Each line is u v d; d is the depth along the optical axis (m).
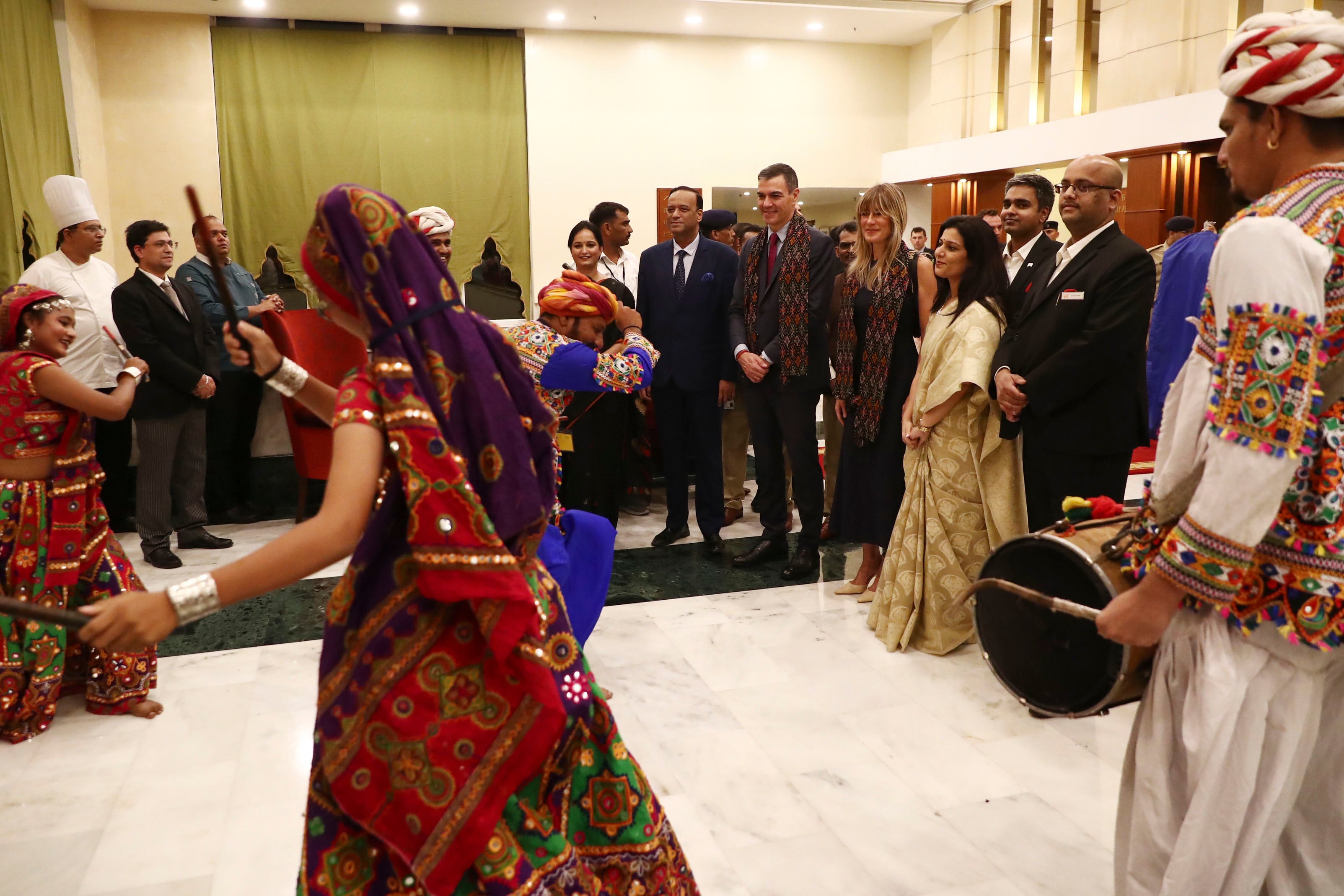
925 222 12.04
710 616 3.67
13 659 2.69
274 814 2.31
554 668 1.30
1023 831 2.20
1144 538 1.43
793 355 4.03
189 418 4.71
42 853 2.15
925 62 11.86
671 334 4.50
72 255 4.57
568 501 4.22
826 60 11.79
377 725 1.20
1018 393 3.05
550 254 11.15
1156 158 8.90
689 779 2.45
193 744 2.68
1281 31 1.30
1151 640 1.36
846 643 3.38
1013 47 10.89
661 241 11.46
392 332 1.17
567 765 1.32
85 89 9.34
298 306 10.45
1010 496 3.21
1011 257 3.98
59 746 2.68
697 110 11.40
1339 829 1.47
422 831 1.18
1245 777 1.37
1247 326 1.22
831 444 4.92
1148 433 3.10
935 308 3.51
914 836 2.18
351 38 10.35
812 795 2.37
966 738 2.67
